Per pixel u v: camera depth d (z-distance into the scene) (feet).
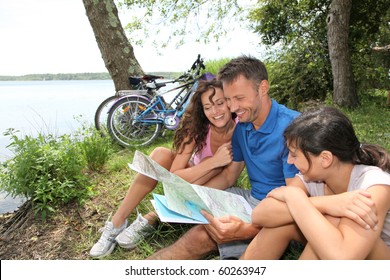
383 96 29.60
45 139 12.47
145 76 18.15
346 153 5.02
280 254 5.86
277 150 6.66
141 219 8.36
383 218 4.71
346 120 5.12
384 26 28.78
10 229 10.23
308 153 5.05
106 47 20.39
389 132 16.33
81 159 12.26
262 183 7.22
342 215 4.80
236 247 6.59
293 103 27.07
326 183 5.55
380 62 28.53
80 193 10.89
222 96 7.52
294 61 28.25
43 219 10.19
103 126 17.74
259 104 6.59
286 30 31.27
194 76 17.89
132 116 17.33
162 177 6.40
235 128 7.61
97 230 9.50
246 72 6.43
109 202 10.75
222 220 6.22
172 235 8.48
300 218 4.99
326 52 27.91
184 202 6.50
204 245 6.73
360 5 27.76
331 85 27.89
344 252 4.55
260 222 5.74
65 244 9.09
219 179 8.23
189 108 8.14
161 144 16.87
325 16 28.40
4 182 11.07
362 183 4.94
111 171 13.20
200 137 8.21
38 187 10.49
